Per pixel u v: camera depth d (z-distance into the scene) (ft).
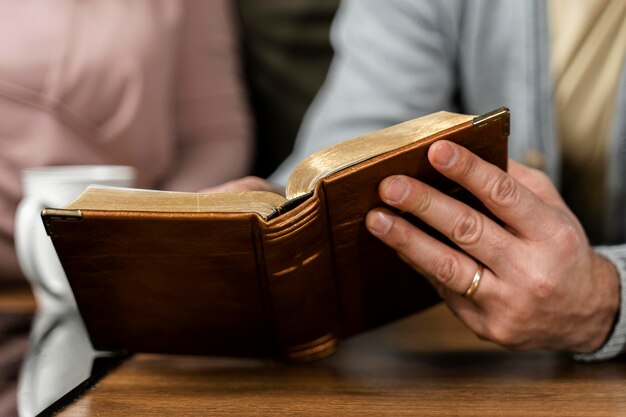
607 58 3.31
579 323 2.33
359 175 2.15
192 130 5.06
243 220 2.11
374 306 2.41
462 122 2.18
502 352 2.48
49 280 2.92
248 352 2.38
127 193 2.17
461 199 2.28
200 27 5.06
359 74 3.56
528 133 3.38
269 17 5.32
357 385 2.26
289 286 2.23
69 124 4.45
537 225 2.23
